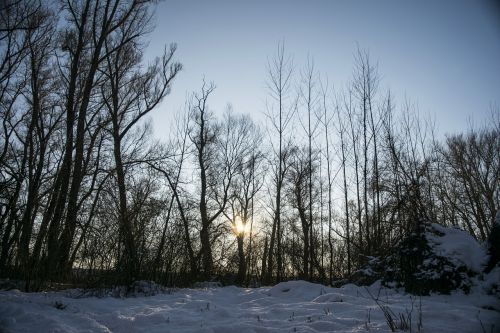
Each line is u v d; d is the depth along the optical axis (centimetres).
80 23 1475
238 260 1658
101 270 941
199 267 1347
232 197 2539
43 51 1697
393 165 1318
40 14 1463
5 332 483
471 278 700
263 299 778
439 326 462
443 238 824
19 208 1112
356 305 625
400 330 458
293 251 1912
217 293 955
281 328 500
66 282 984
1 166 1348
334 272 1709
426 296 712
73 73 1355
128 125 1564
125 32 1647
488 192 2123
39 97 1817
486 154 2197
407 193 1149
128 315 621
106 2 1504
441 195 1688
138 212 1030
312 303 679
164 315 609
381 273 882
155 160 1463
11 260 1014
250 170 2730
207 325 536
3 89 1605
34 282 866
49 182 1357
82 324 544
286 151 2006
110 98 1733
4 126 1734
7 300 676
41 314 568
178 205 1367
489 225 2016
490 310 564
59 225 1086
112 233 970
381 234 1307
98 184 1407
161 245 1084
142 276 991
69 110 1299
